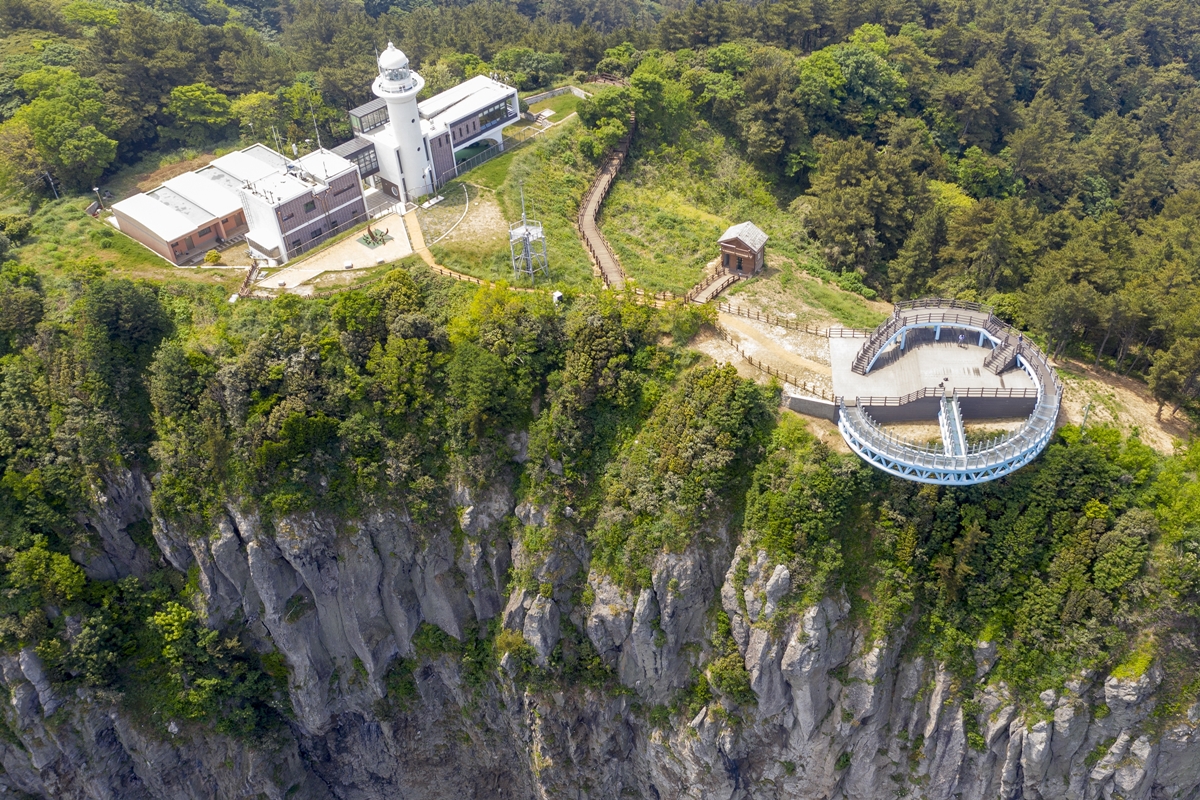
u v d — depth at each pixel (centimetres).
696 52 17575
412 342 11362
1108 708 9769
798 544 10038
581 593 11350
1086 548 9762
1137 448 10006
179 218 13712
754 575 10244
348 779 13050
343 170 13525
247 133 16912
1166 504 9738
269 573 11469
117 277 12900
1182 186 17588
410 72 13712
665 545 10538
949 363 10881
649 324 11312
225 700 12094
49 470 11606
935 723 10244
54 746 11812
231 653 11975
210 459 11362
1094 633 9650
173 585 12081
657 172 15538
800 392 10744
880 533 10156
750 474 10456
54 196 14962
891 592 10138
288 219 13075
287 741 12562
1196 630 9619
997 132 18362
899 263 13638
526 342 11312
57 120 14938
